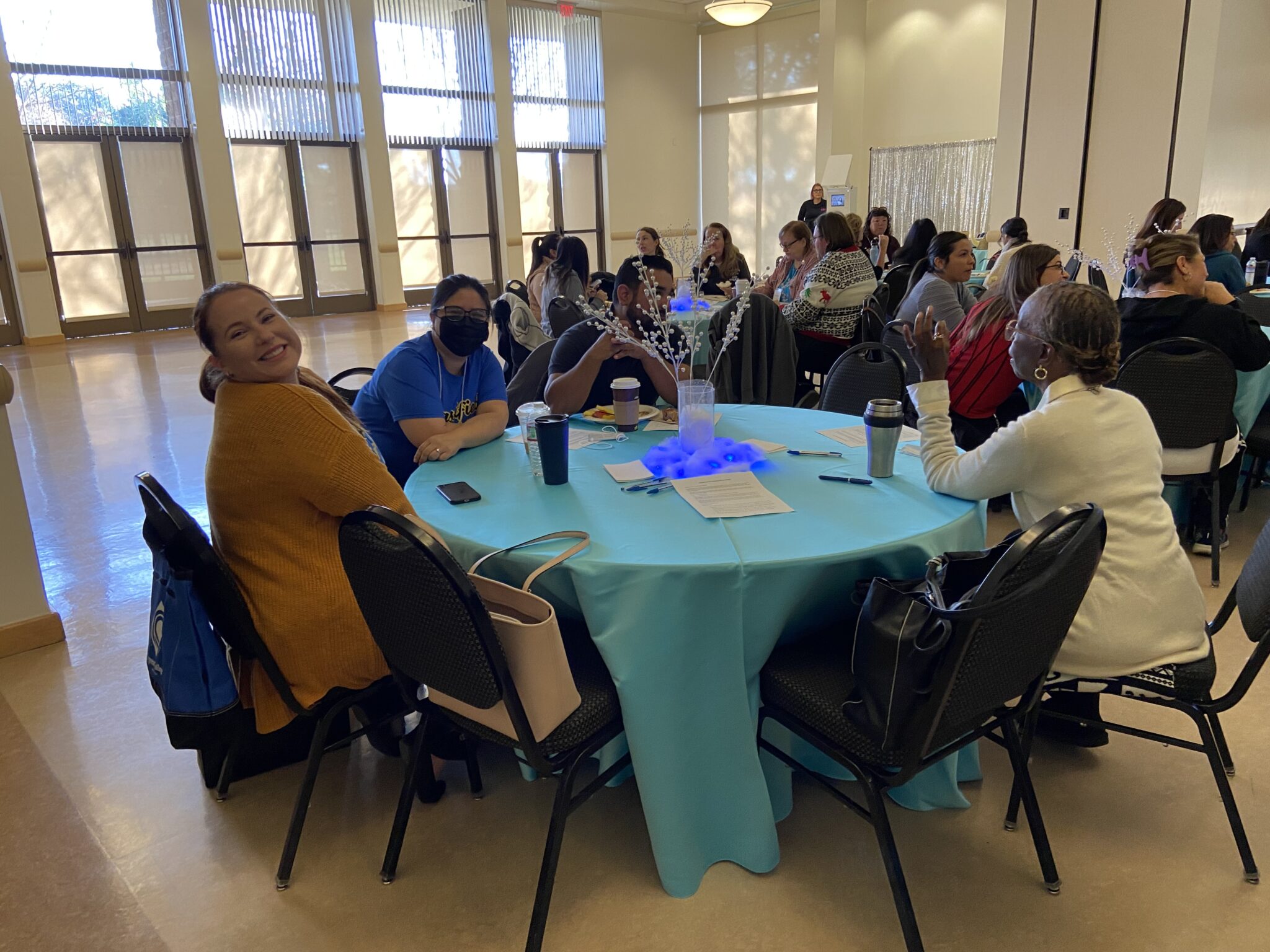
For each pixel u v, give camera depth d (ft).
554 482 6.24
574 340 9.14
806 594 4.95
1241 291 13.88
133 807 6.30
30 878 5.61
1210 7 19.56
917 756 4.30
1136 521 5.21
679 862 5.18
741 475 6.27
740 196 43.83
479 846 5.77
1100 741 6.49
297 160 33.65
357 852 5.76
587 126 40.93
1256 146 24.50
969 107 33.60
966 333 10.77
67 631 9.03
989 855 5.49
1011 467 5.33
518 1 37.50
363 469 5.36
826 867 5.42
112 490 13.61
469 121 37.50
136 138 29.99
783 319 12.75
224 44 30.81
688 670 4.88
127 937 5.10
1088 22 21.13
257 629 5.34
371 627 4.83
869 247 25.22
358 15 33.37
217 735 5.91
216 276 32.12
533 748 4.54
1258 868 5.30
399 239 36.91
